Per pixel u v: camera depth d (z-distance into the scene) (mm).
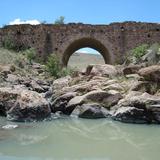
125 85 22047
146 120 16484
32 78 33688
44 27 45094
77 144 11922
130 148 11430
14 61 38281
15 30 45531
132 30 44688
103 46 45469
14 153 10406
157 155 10539
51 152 10695
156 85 19641
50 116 17844
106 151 10969
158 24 44562
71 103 19078
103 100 19188
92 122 16734
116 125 15945
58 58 44875
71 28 44875
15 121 16422
